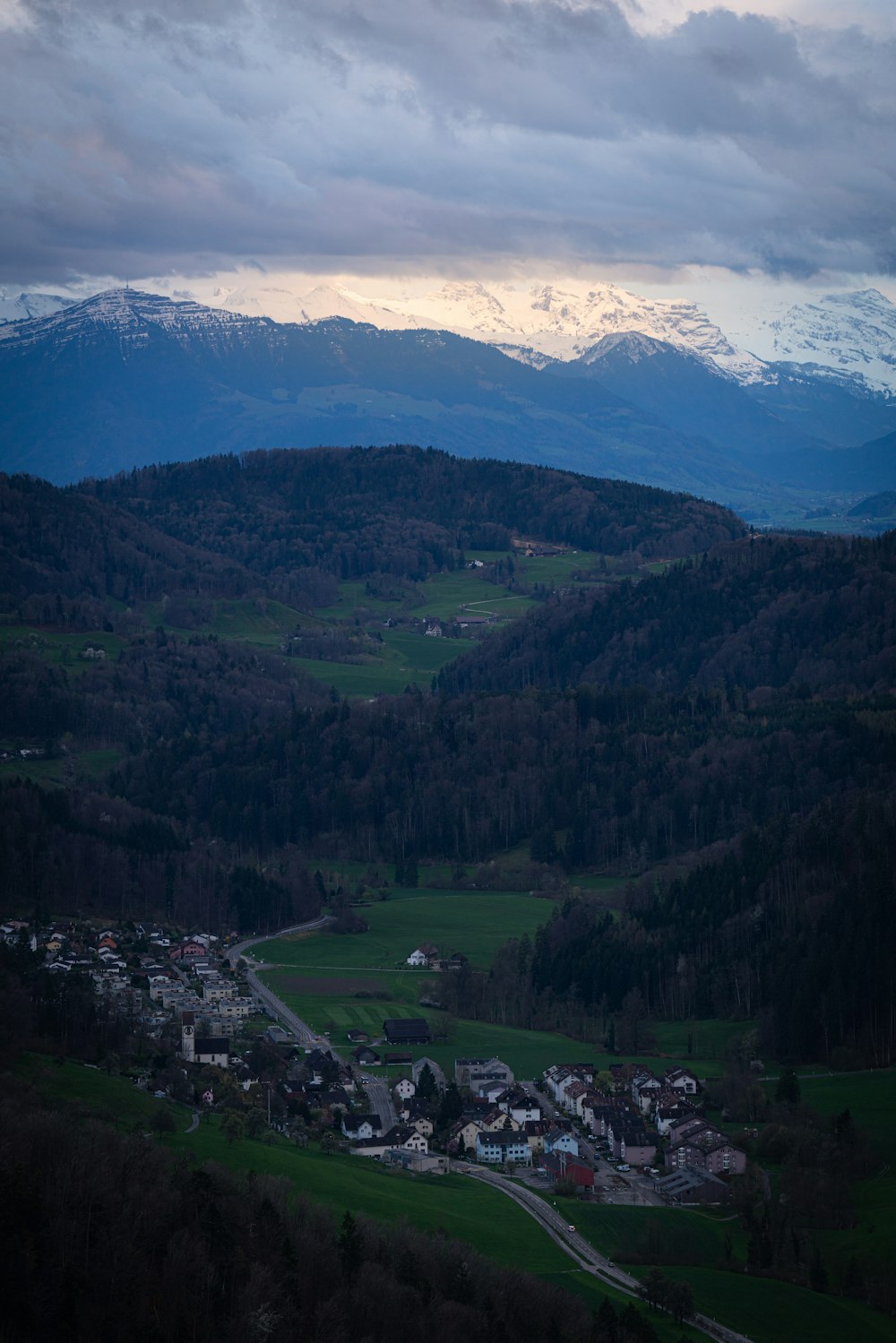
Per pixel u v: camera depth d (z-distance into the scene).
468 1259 176.62
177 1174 174.38
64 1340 149.75
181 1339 154.50
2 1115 173.38
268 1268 162.25
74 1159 167.00
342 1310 160.88
